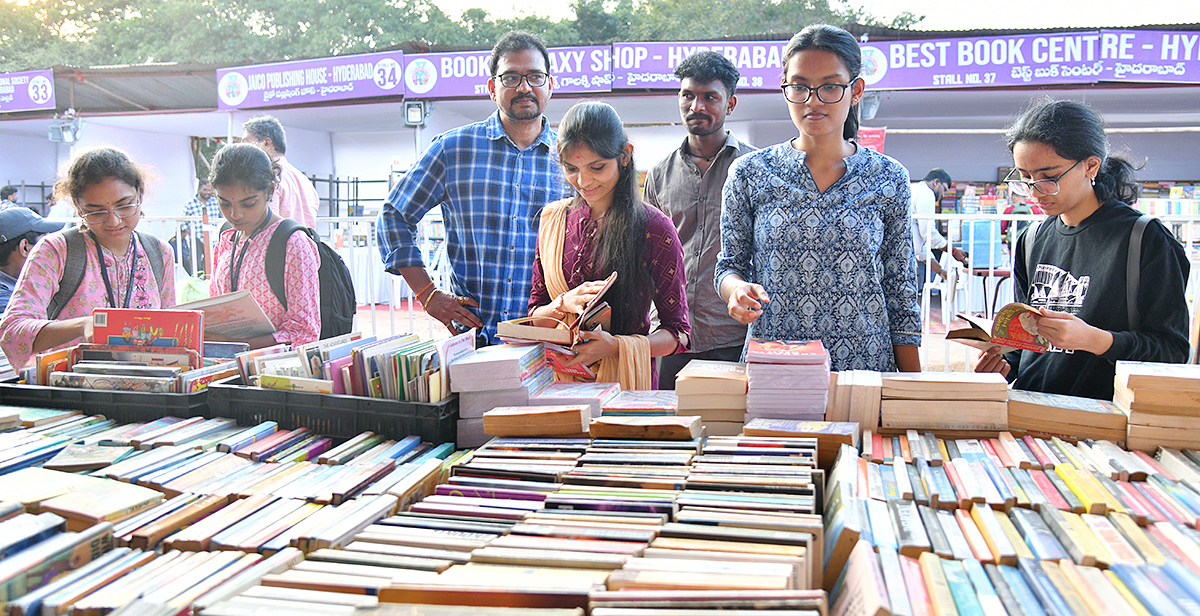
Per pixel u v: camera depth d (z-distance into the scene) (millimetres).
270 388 2088
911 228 2324
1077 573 1109
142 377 2168
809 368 1825
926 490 1454
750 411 1867
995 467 1553
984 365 2266
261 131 4945
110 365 2230
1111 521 1280
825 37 2082
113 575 1241
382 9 30375
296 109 9516
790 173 2297
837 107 2129
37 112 10805
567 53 7574
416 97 8188
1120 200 2139
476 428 1982
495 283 3076
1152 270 1999
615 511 1391
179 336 2270
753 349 1919
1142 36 6539
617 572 1136
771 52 7285
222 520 1428
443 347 1994
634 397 2104
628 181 2395
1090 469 1535
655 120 10125
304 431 2012
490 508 1442
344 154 11883
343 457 1763
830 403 1857
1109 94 8102
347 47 30453
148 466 1694
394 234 3115
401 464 1771
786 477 1495
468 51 7984
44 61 30859
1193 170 10008
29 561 1203
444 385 1973
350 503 1489
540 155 3117
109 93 10406
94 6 32844
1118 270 2051
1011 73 6836
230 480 1637
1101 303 2080
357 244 7500
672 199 3504
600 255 2396
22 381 2359
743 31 28500
